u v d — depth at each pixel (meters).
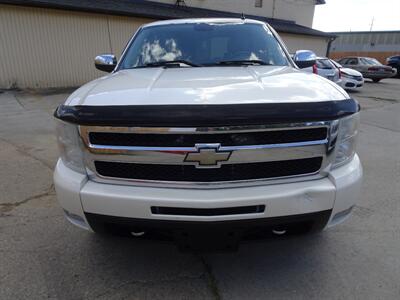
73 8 12.78
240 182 1.83
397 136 6.47
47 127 6.80
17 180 3.95
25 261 2.45
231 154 1.75
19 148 5.27
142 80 2.29
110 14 14.08
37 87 12.95
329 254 2.52
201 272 2.33
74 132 1.91
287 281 2.23
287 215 1.84
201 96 1.83
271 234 1.97
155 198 1.80
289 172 1.87
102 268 2.37
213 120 1.68
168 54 3.16
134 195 1.82
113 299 2.08
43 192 3.62
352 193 1.98
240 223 1.82
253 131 1.73
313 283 2.21
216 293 2.12
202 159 1.76
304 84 2.08
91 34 13.94
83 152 1.90
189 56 3.11
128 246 2.63
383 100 12.23
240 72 2.49
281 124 1.73
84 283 2.22
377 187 3.79
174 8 18.55
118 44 14.85
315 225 1.96
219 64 2.98
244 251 2.56
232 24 3.46
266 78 2.23
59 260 2.46
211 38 3.28
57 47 13.13
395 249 2.58
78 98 2.00
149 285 2.20
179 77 2.33
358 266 2.38
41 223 2.98
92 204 1.89
